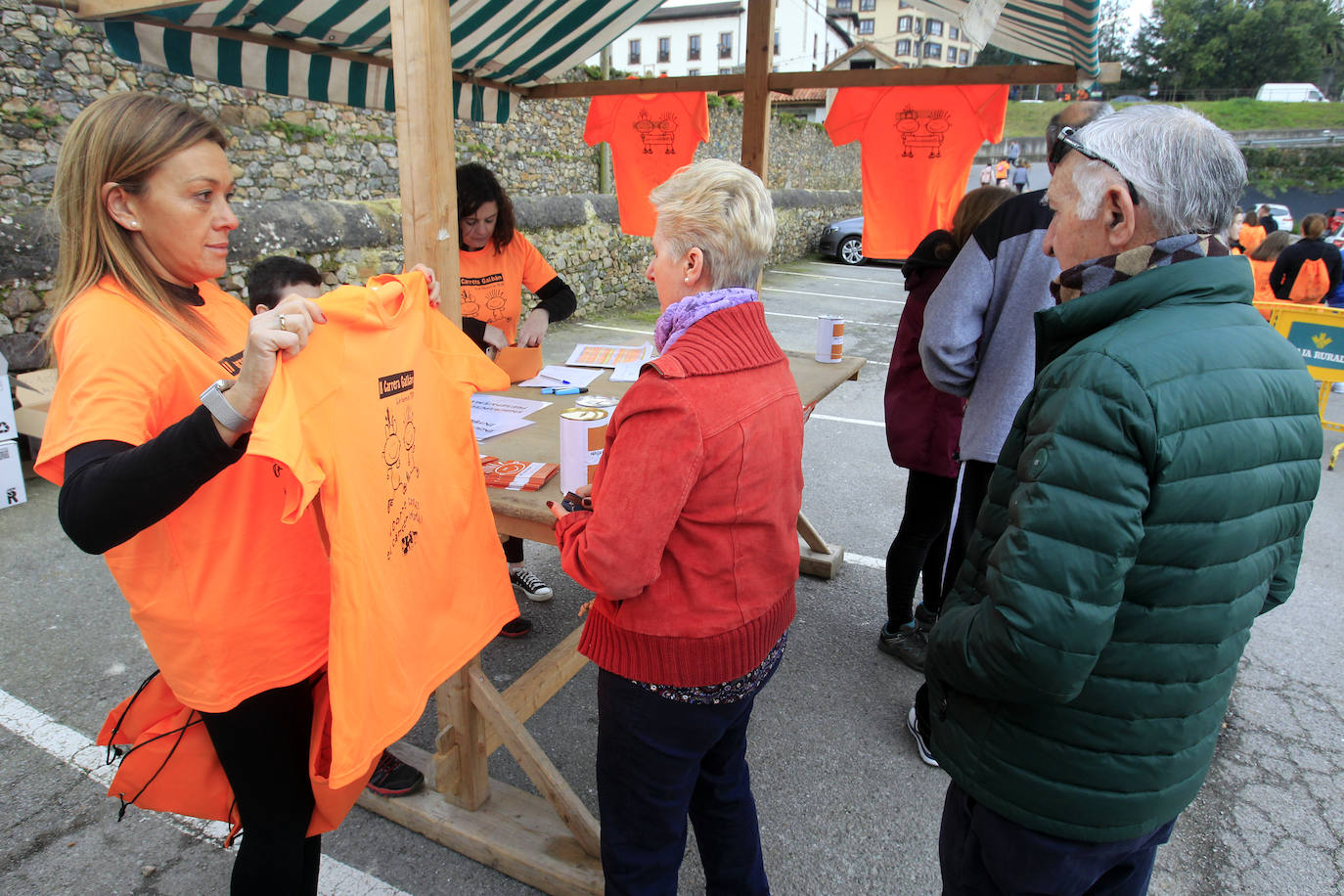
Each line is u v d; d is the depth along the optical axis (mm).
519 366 2818
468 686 1918
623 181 4281
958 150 3725
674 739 1374
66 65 4586
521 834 1985
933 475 2668
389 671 1264
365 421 1189
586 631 1429
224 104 5504
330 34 2639
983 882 1241
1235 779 2426
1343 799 2342
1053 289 1237
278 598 1248
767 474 1291
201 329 1211
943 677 1207
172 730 1335
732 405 1217
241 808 1331
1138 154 1052
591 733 2529
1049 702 1051
